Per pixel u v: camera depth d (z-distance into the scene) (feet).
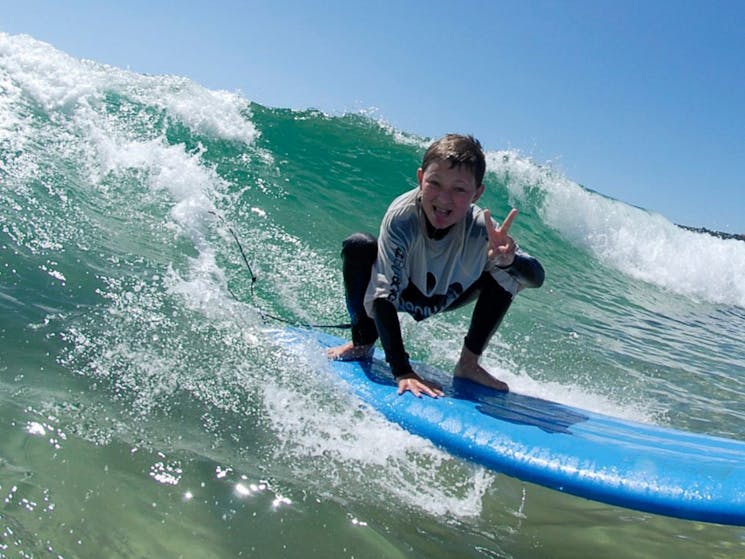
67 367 4.71
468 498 4.37
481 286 5.75
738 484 4.15
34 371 4.56
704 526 4.66
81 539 3.16
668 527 4.55
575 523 4.39
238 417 4.66
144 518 3.42
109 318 5.54
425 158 5.10
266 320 6.53
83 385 4.56
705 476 4.25
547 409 5.51
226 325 6.05
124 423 4.25
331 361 5.88
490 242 5.20
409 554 3.64
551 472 4.38
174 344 5.45
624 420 5.54
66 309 5.49
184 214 8.50
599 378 7.83
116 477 3.69
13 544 3.01
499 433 4.78
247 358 5.52
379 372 5.78
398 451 4.69
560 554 4.00
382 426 4.95
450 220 5.08
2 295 5.40
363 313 5.85
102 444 3.95
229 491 3.79
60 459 3.71
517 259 5.55
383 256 5.36
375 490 4.19
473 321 5.84
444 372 6.12
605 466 4.38
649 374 8.41
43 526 3.17
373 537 3.70
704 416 7.22
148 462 3.89
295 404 4.98
